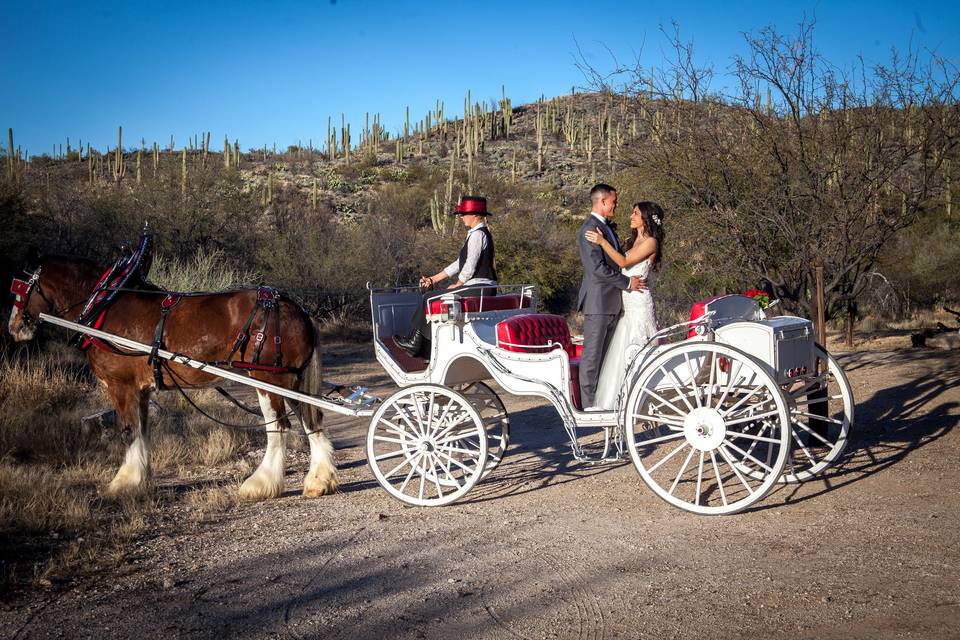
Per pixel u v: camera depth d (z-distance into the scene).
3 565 5.00
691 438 5.64
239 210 27.31
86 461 7.84
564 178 52.56
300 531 5.71
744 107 10.92
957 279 22.92
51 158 57.62
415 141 71.94
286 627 4.03
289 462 8.37
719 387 5.81
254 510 6.37
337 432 10.19
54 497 6.36
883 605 3.97
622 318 6.23
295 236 27.38
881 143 10.33
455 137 66.19
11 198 19.02
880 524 5.25
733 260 11.09
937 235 22.78
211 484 7.34
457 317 6.39
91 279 7.04
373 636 3.89
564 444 8.73
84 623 4.13
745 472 6.51
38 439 8.22
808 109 10.65
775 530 5.26
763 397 6.34
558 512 5.99
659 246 6.22
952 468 6.49
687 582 4.41
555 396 6.08
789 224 10.86
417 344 6.95
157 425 9.23
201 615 4.21
